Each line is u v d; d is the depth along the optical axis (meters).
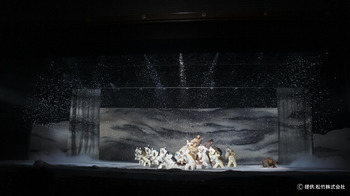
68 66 9.95
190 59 8.98
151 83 11.44
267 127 11.60
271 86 10.79
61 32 3.50
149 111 12.26
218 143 11.77
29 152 10.12
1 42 3.67
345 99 9.66
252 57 8.75
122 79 11.28
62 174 4.80
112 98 12.35
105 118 12.47
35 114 10.42
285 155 10.90
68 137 11.80
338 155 9.88
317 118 10.22
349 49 3.79
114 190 3.53
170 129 12.05
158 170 6.10
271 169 7.92
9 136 9.54
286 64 9.40
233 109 11.80
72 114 11.89
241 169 7.92
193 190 2.92
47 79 10.35
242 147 11.66
